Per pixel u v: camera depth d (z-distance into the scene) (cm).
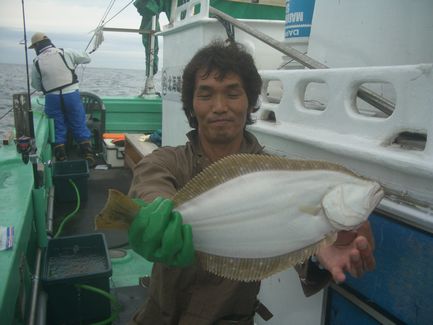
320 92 255
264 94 257
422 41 199
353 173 135
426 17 196
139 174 157
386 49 212
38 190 276
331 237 133
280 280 235
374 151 160
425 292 140
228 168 136
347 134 186
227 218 134
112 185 590
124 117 771
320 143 185
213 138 158
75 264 301
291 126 225
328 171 135
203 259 139
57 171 546
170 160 163
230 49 158
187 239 119
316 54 258
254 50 404
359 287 169
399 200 151
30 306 222
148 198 136
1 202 240
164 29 496
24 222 212
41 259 280
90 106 764
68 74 638
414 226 145
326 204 132
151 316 176
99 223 117
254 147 171
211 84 153
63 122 654
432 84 144
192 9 422
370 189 130
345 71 186
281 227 134
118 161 679
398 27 206
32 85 638
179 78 448
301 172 135
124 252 390
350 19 230
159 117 788
